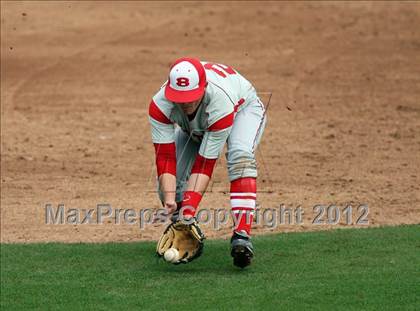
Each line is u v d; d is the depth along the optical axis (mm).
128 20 72125
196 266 24188
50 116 50281
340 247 25531
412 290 21125
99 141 45406
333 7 72625
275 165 39375
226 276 22984
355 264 23594
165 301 21047
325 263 23844
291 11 72250
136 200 34625
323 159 40375
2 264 25234
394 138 43625
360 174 37469
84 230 30672
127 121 49188
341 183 36062
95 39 67438
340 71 57344
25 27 70125
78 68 60531
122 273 23719
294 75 56938
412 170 37750
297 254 24969
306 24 68812
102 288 22406
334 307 20094
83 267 24594
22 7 74750
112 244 27531
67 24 71125
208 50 63469
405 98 51125
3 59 62719
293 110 49656
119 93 54906
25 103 53062
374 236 26766
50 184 37594
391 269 22953
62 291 22297
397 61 58844
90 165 40844
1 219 32438
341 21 69062
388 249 25094
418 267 23078
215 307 20391
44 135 46531
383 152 41188
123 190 36312
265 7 73875
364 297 20719
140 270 24016
